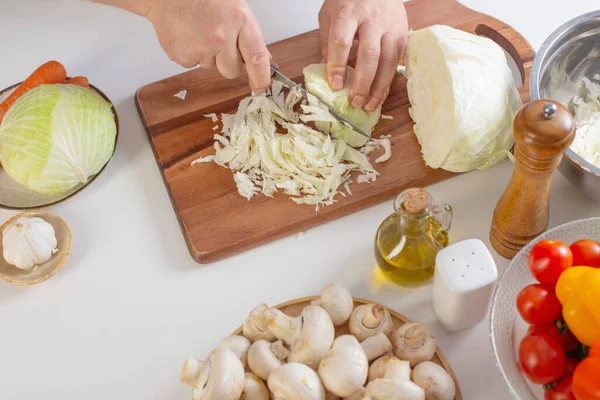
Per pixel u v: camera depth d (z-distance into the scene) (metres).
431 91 0.98
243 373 0.77
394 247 0.86
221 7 0.97
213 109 1.07
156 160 1.04
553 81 0.97
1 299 0.95
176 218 1.00
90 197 1.02
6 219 1.01
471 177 0.99
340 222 0.98
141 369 0.89
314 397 0.75
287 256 0.95
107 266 0.96
